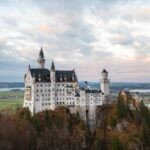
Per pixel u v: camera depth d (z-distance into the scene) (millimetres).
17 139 187125
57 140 199125
